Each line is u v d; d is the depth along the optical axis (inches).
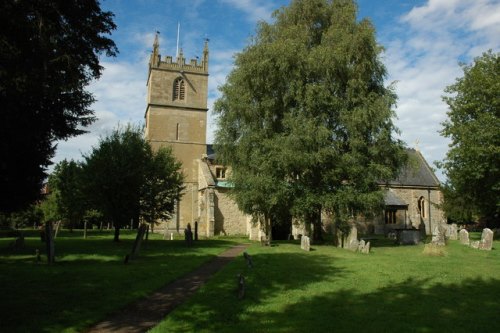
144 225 727.1
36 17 482.6
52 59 510.6
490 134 1168.2
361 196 989.2
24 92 468.4
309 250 902.4
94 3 589.0
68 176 1398.9
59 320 314.5
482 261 688.4
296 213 1029.8
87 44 605.0
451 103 1344.7
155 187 1104.2
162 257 737.6
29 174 731.4
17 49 436.5
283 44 1013.2
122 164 1051.9
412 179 2041.1
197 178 1862.7
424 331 298.7
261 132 1067.9
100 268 575.8
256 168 1053.8
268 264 644.7
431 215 2041.1
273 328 301.7
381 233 1812.3
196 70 1943.9
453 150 1283.2
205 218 1663.4
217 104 1184.8
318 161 964.6
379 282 486.0
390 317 333.7
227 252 866.1
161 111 1882.4
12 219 2123.5
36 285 445.4
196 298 396.8
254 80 1047.6
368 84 1066.1
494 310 359.3
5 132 532.1
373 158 1027.9
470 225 2018.9
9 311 338.3
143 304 380.5
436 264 645.9
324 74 1018.7
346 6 1096.8
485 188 1304.1
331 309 358.3
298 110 1011.9
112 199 1070.4
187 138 1899.6
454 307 368.2
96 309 350.0
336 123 1031.0
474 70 1275.8
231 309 355.3
